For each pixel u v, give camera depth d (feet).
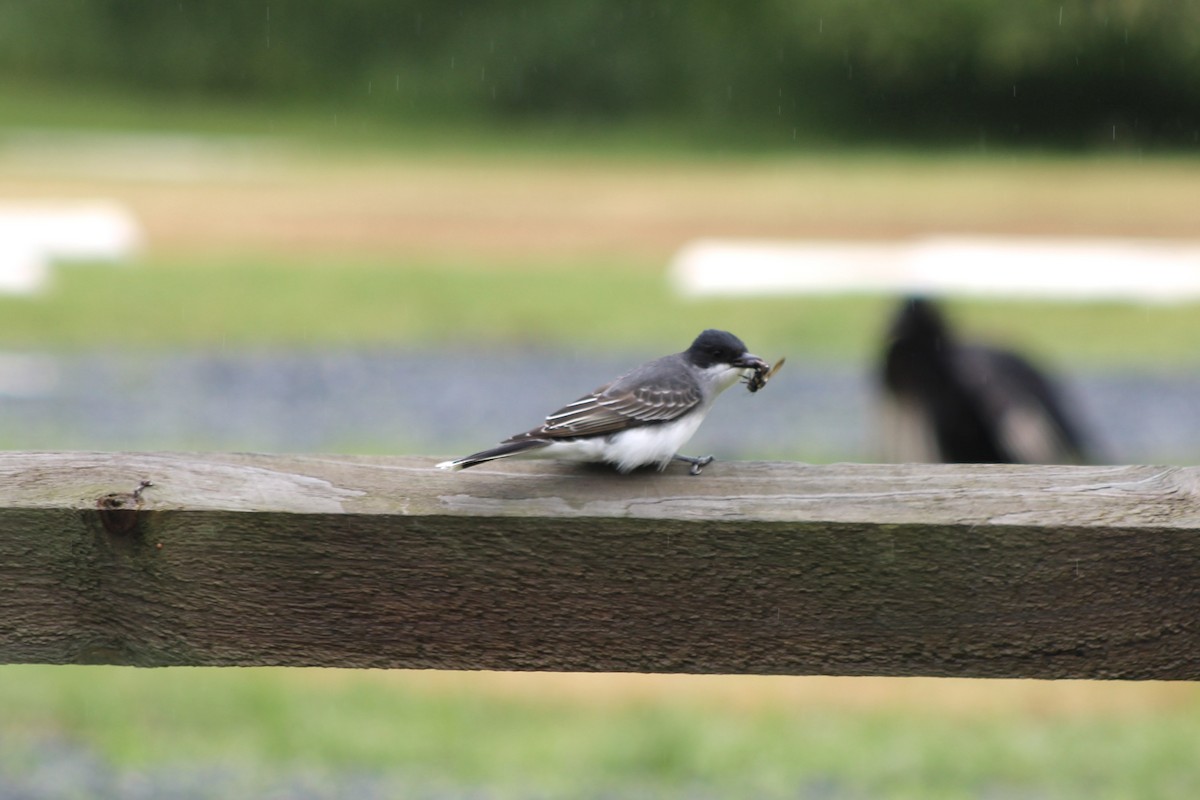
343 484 11.98
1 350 66.44
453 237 94.89
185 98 203.31
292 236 93.04
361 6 206.28
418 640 11.69
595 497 11.85
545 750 26.99
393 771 25.84
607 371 65.00
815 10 190.08
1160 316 75.92
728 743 27.73
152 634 11.61
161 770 25.49
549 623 11.69
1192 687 32.27
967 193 115.65
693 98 198.90
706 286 80.48
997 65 184.65
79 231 89.71
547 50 200.13
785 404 58.95
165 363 64.95
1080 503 11.66
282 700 29.78
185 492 11.69
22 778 24.86
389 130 179.73
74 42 206.69
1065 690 32.19
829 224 99.40
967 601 11.51
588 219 102.37
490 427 54.03
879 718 29.84
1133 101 184.24
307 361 66.23
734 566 11.55
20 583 11.51
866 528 11.44
